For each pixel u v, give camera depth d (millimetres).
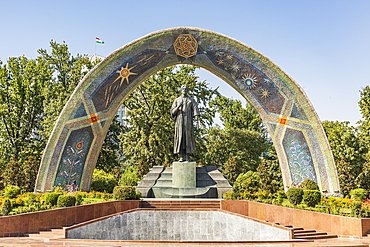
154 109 35094
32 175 24422
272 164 39344
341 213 15047
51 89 35406
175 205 19297
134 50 24156
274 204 18156
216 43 24703
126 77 24797
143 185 21922
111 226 16016
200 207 19375
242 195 20359
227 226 17000
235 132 41094
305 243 10758
